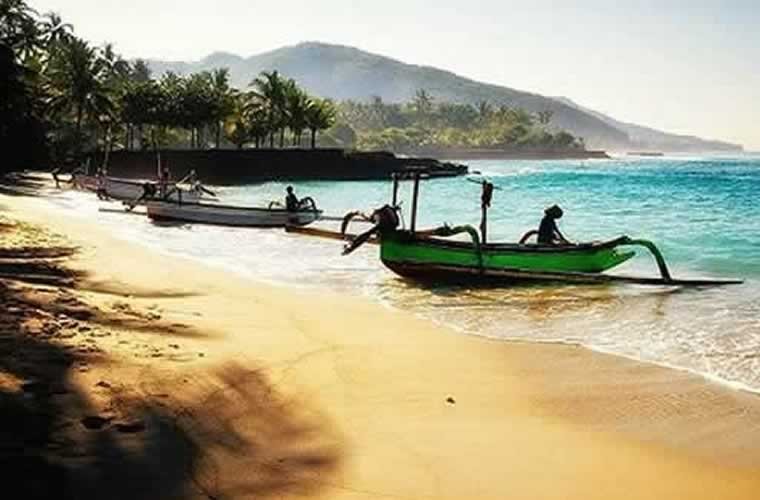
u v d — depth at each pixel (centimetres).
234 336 1082
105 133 8238
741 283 1789
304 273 1931
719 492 634
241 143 9012
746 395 900
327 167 8406
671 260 2252
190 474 591
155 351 922
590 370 1007
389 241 1830
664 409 848
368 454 683
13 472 552
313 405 808
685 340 1188
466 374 975
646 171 11288
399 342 1142
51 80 7569
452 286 1783
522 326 1306
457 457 690
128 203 3575
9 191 4500
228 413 746
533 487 633
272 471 624
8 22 7712
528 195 5609
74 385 747
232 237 2727
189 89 8262
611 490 633
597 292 1697
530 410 838
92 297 1266
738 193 5500
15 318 996
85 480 556
